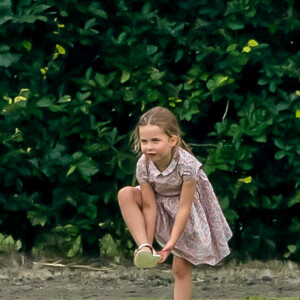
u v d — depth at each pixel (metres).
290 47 24.45
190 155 17.02
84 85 23.66
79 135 23.67
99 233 24.39
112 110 24.12
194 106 23.70
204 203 17.62
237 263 24.28
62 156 23.52
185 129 24.45
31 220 23.67
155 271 23.45
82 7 23.44
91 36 23.80
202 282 22.23
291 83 24.27
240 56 23.48
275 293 20.91
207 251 17.30
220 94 23.72
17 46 23.19
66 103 23.48
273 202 24.27
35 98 23.08
